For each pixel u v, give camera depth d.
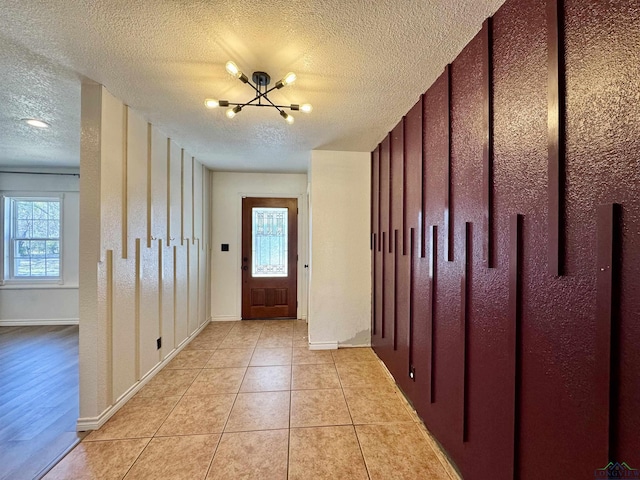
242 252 4.58
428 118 1.95
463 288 1.50
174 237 3.12
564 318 0.94
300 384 2.52
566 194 0.94
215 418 2.03
